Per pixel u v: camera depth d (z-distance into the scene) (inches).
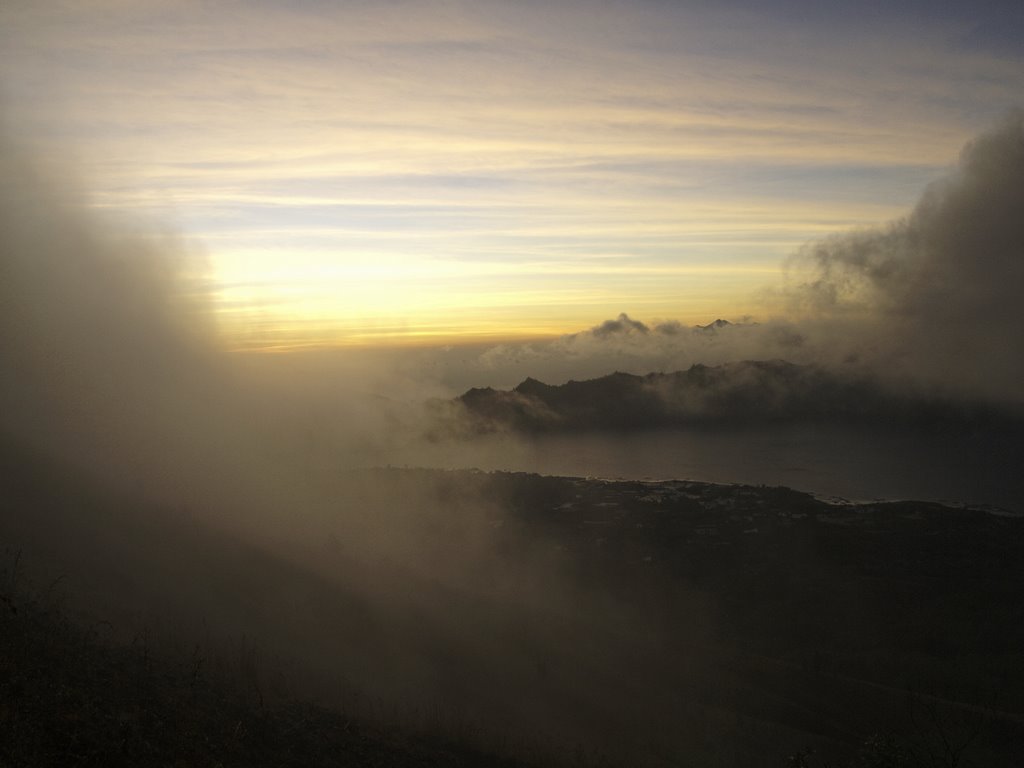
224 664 957.2
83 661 731.4
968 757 1371.8
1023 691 1769.2
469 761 894.4
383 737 868.6
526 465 6328.7
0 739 512.4
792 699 1622.8
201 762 613.0
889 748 1015.0
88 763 535.5
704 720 1434.5
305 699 942.4
